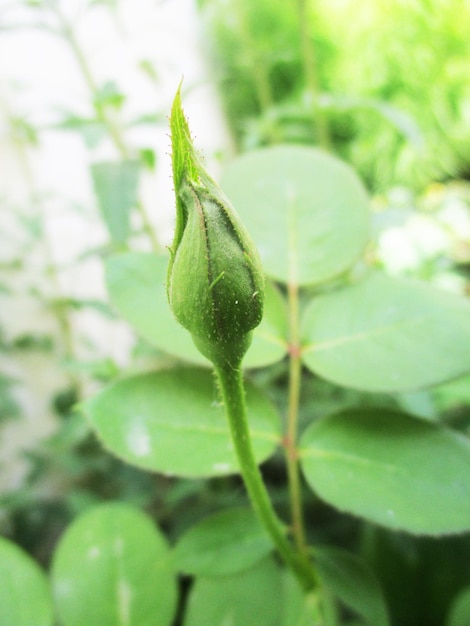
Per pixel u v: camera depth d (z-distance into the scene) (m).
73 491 0.28
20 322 0.33
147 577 0.11
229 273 0.06
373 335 0.10
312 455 0.09
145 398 0.09
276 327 0.10
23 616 0.10
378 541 0.18
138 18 0.32
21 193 0.32
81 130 0.20
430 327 0.10
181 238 0.06
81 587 0.10
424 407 0.18
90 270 0.35
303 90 0.44
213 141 0.42
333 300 0.10
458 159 0.48
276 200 0.11
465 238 0.37
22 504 0.28
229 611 0.10
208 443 0.09
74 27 0.22
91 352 0.34
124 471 0.27
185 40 0.36
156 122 0.21
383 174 0.46
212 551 0.10
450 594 0.17
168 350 0.09
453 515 0.08
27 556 0.11
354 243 0.11
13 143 0.31
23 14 0.30
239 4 0.29
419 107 0.45
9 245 0.32
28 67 0.31
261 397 0.10
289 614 0.10
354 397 0.22
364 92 0.45
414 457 0.09
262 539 0.10
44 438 0.31
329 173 0.11
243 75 0.43
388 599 0.17
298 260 0.11
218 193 0.05
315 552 0.10
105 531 0.11
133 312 0.10
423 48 0.42
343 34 0.44
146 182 0.30
